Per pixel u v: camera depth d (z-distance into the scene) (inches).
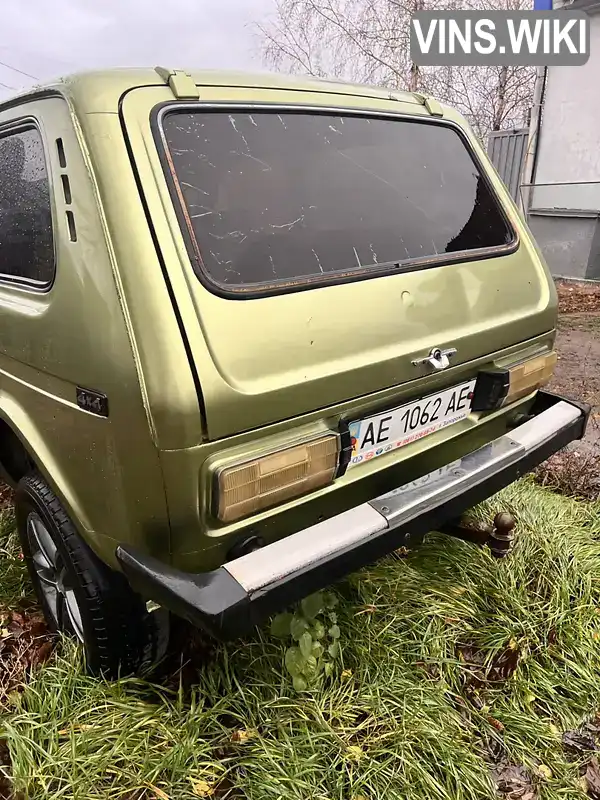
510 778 76.9
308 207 76.0
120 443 63.6
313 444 68.2
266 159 73.9
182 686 83.1
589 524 123.9
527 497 126.2
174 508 62.5
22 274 82.4
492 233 96.8
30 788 70.7
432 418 85.7
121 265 61.2
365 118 87.0
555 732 82.7
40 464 79.0
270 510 68.6
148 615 80.6
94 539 73.7
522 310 95.0
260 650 87.0
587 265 380.8
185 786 71.7
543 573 106.4
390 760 75.0
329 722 79.1
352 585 99.3
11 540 113.5
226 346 62.2
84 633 80.2
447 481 83.8
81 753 74.1
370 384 73.7
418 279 81.4
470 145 101.3
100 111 64.1
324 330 69.7
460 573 105.0
